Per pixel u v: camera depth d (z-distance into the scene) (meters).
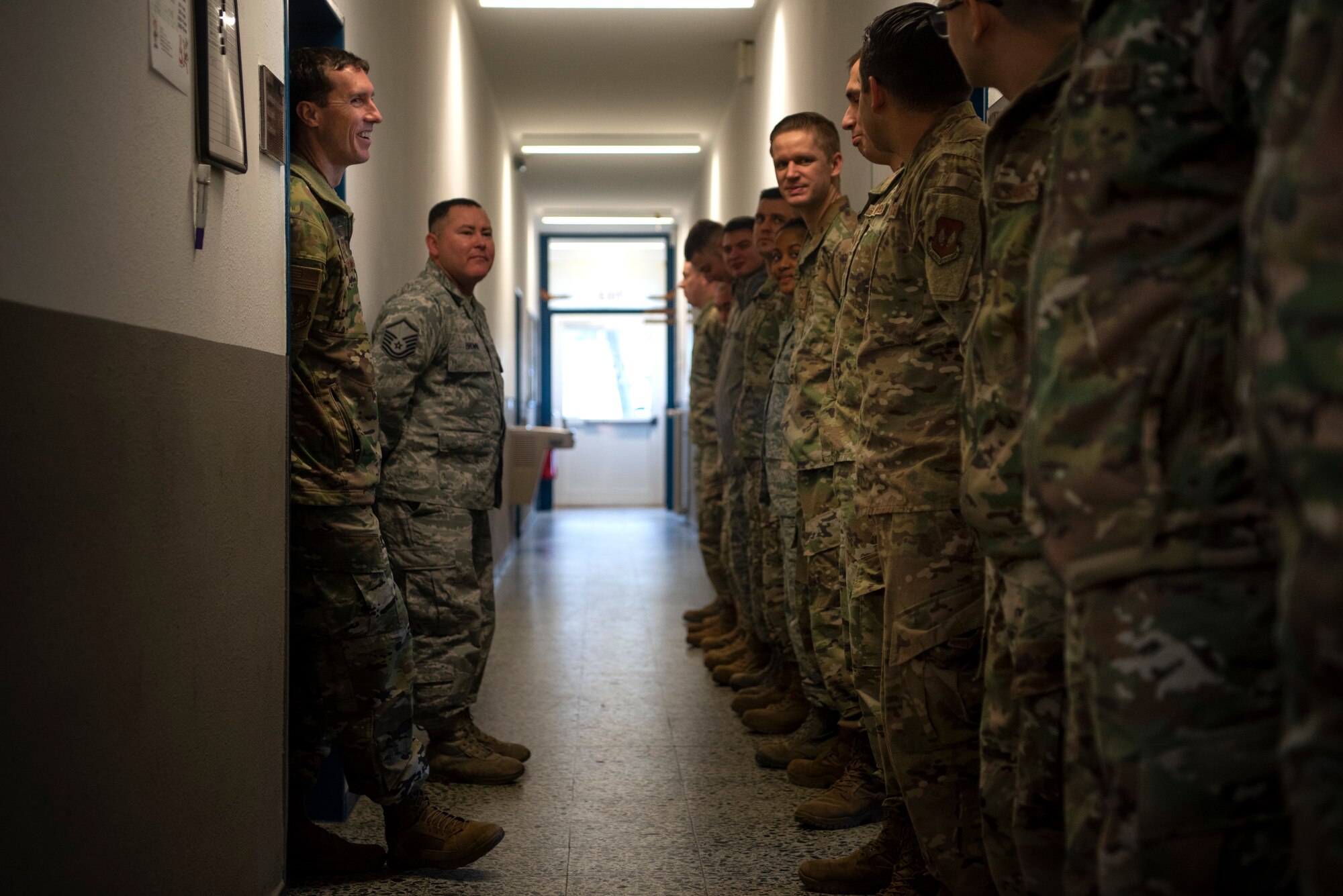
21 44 1.13
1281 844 0.86
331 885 2.19
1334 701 0.63
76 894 1.25
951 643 1.66
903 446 1.72
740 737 3.33
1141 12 0.94
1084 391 0.94
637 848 2.40
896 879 1.92
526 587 6.51
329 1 2.63
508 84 7.28
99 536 1.31
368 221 3.19
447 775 2.88
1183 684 0.87
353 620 2.14
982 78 1.38
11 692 1.10
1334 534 0.62
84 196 1.28
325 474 2.12
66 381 1.22
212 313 1.71
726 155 7.80
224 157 1.73
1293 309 0.64
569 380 13.21
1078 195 0.96
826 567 2.53
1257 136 0.90
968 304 1.61
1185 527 0.89
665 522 11.06
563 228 12.23
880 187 2.12
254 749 1.91
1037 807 1.19
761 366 3.60
